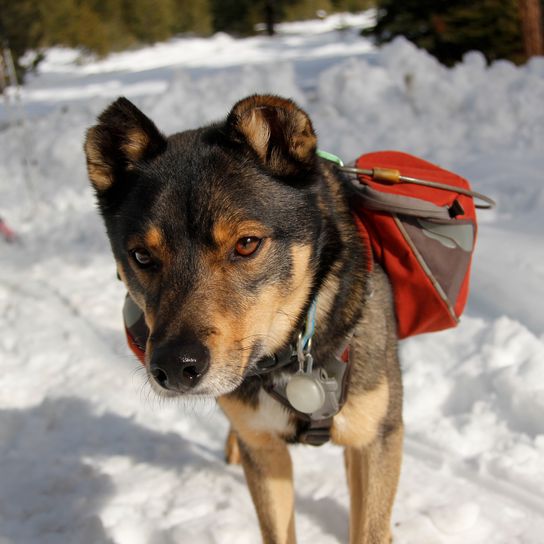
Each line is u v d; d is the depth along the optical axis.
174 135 0.75
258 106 0.68
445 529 0.82
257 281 0.67
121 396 1.12
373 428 0.75
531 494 0.85
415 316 0.80
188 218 0.66
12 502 0.93
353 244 0.75
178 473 0.96
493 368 1.00
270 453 0.78
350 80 2.18
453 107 2.00
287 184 0.69
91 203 2.06
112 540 0.85
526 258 1.17
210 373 0.64
